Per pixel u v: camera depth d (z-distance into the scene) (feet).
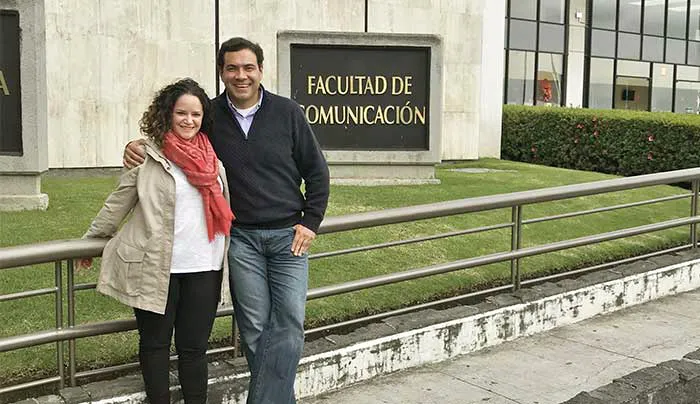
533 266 20.56
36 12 22.71
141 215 10.75
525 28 62.85
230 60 11.14
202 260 11.10
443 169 38.70
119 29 34.22
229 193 11.55
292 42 29.25
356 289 15.16
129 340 14.07
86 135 33.99
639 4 69.92
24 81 22.82
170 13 35.24
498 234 23.38
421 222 23.97
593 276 19.85
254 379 11.97
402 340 15.46
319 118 29.86
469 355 16.55
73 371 12.24
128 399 12.05
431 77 30.09
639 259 21.94
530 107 49.93
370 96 30.09
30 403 11.59
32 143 23.13
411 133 30.48
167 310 11.08
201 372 11.58
